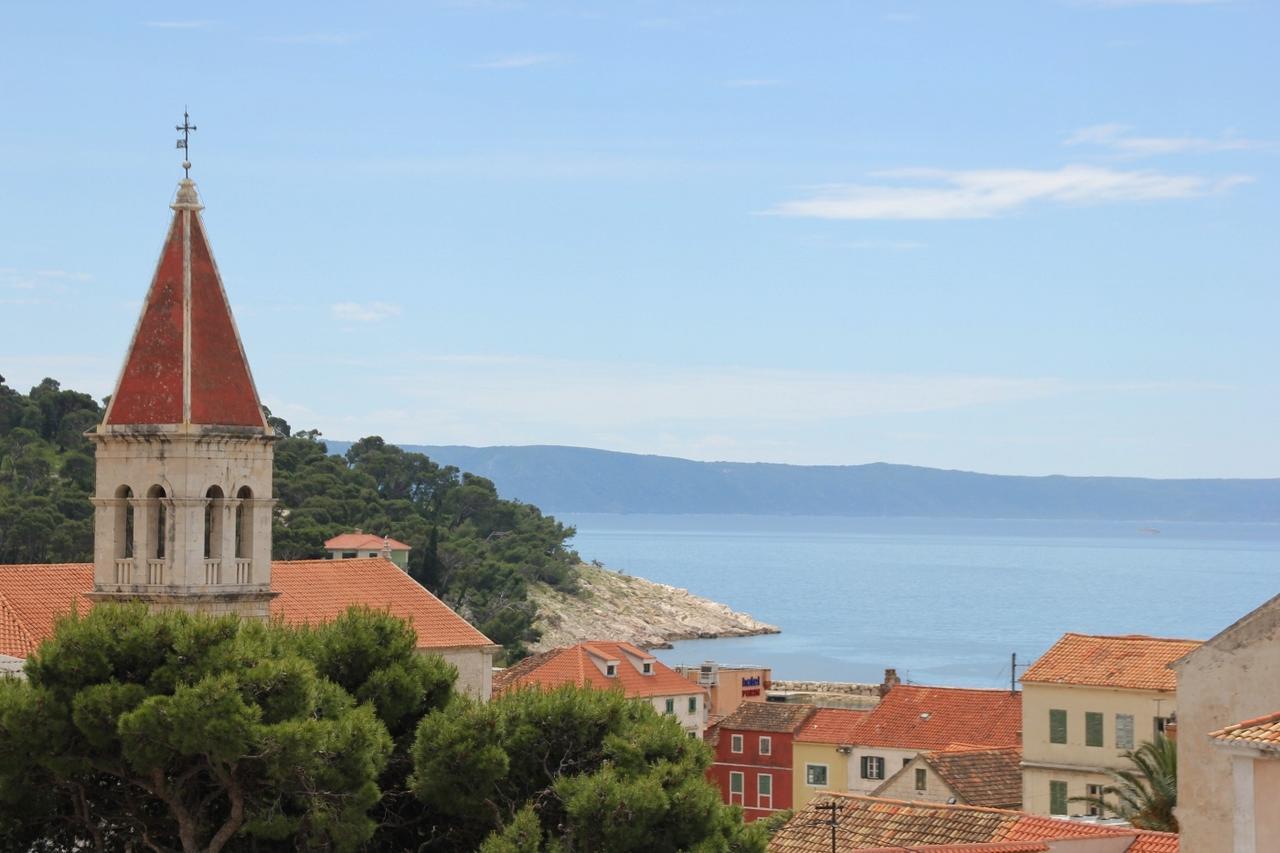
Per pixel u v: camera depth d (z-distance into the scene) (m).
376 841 80.38
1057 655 144.50
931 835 81.56
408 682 81.19
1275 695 66.69
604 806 73.44
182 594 106.56
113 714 71.62
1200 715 67.88
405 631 83.94
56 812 76.38
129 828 78.38
